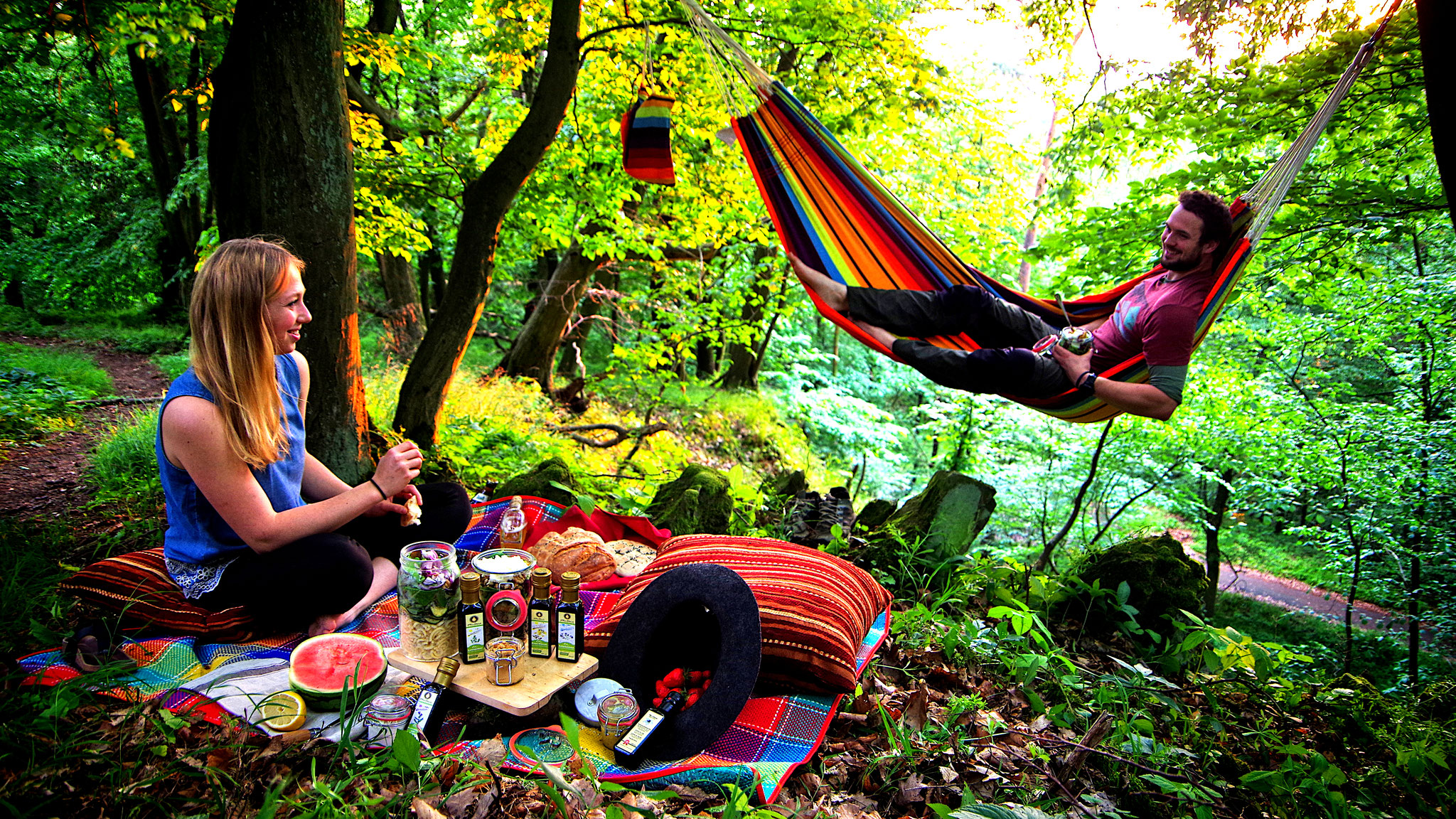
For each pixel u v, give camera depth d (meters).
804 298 11.39
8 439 5.48
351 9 8.59
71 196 13.66
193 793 1.83
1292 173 2.61
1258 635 8.57
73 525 3.84
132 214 13.45
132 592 2.39
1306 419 7.17
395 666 2.32
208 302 2.21
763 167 3.34
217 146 3.14
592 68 6.64
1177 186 5.36
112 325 12.48
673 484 4.36
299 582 2.42
